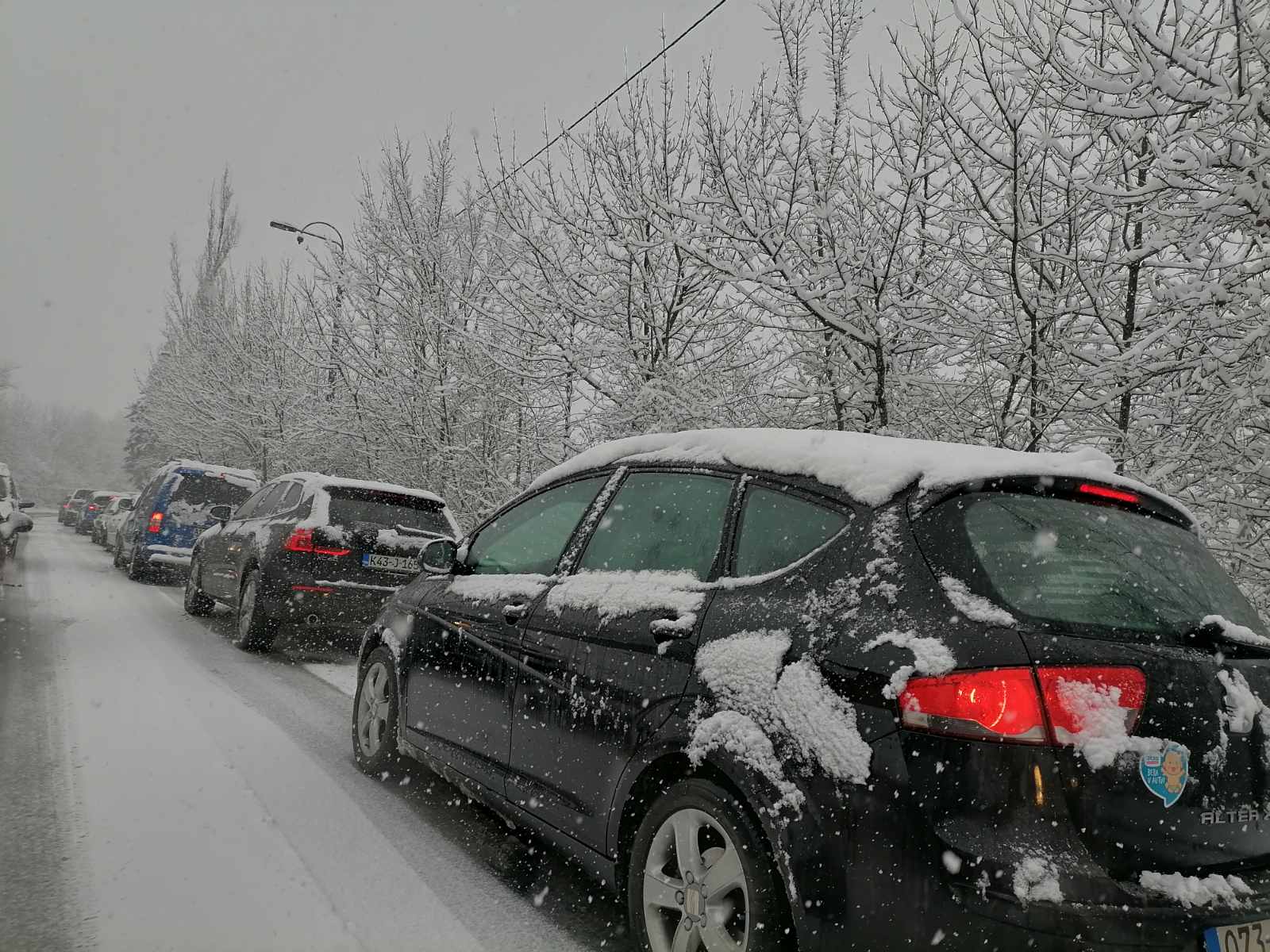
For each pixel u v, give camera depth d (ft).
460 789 13.05
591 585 11.14
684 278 32.04
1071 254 23.21
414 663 14.69
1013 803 6.63
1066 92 19.99
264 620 27.14
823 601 8.17
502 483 39.09
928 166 24.58
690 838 8.61
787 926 7.64
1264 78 17.26
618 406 31.78
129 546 53.36
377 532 27.20
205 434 84.38
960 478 8.06
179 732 17.47
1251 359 18.85
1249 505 19.20
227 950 9.14
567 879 11.72
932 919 6.66
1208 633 7.54
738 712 8.27
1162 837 6.73
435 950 9.46
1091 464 8.79
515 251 33.94
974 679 6.87
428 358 43.96
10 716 17.70
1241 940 6.59
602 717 9.97
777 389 27.81
